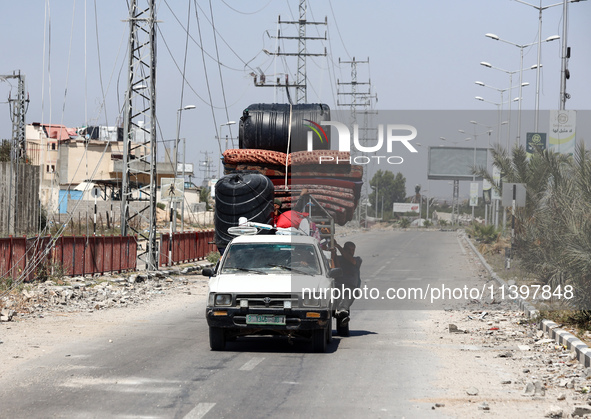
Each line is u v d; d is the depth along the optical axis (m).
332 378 19.62
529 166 51.16
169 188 68.38
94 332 28.08
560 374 20.75
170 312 37.06
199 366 21.00
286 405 16.16
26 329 28.17
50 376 19.03
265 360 22.44
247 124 37.44
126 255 56.38
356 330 31.78
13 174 75.94
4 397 16.50
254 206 36.00
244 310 23.50
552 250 36.22
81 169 160.75
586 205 31.31
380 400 16.92
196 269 65.88
